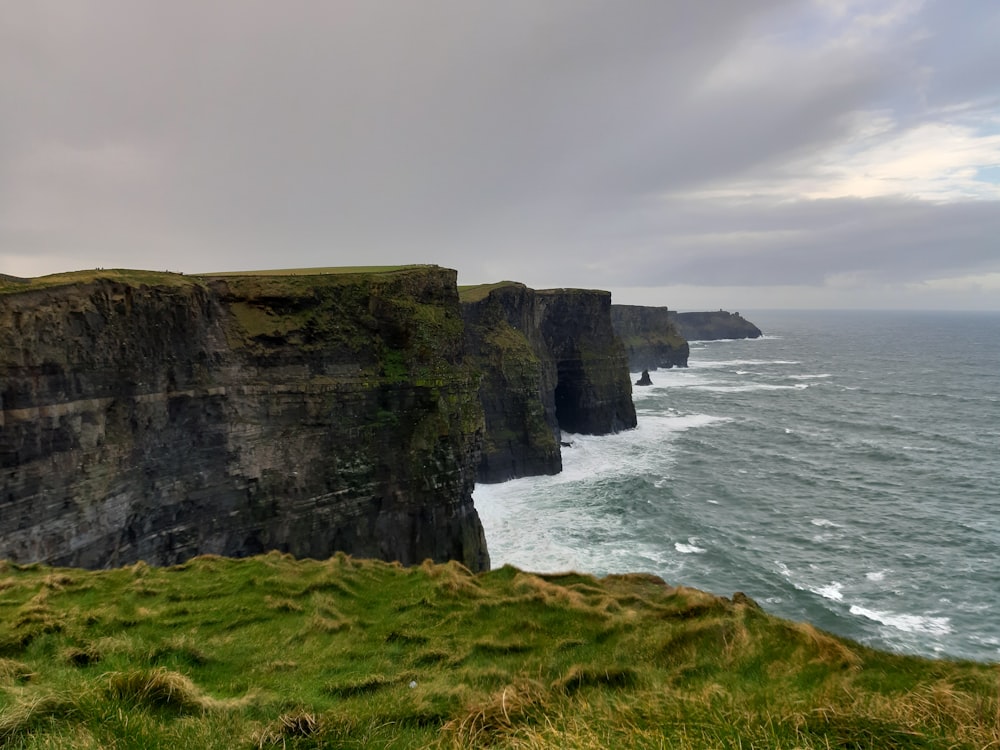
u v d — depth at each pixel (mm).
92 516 33812
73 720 7750
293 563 24578
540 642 15188
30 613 15422
